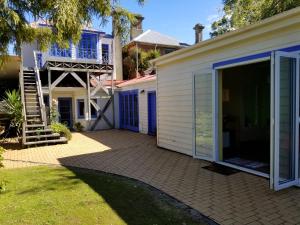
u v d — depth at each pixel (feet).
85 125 55.06
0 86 60.85
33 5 15.84
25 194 16.99
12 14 15.25
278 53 15.97
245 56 21.35
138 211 14.30
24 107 39.01
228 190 17.43
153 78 43.80
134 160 27.09
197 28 67.82
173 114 31.09
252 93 36.65
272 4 43.80
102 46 68.33
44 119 40.01
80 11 15.96
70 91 59.62
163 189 17.98
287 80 16.90
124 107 56.49
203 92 26.03
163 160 26.68
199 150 26.71
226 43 22.59
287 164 17.21
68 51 57.21
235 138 33.91
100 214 13.85
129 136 45.34
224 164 23.82
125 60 76.48
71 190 17.74
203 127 26.12
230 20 57.26
